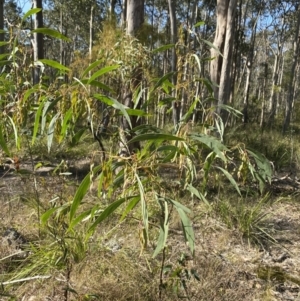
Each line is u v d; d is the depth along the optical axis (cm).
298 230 374
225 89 795
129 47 192
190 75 170
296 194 500
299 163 707
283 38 2503
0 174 486
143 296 228
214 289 245
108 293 227
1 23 949
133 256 269
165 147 135
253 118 2192
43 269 237
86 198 348
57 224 223
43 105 132
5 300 209
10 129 153
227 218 363
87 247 262
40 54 838
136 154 128
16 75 146
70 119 139
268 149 786
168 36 666
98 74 127
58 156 582
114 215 331
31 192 356
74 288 227
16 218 334
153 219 291
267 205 437
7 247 277
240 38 1833
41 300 222
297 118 2008
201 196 148
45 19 2202
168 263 262
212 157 156
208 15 1955
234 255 312
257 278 278
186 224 124
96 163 413
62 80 150
